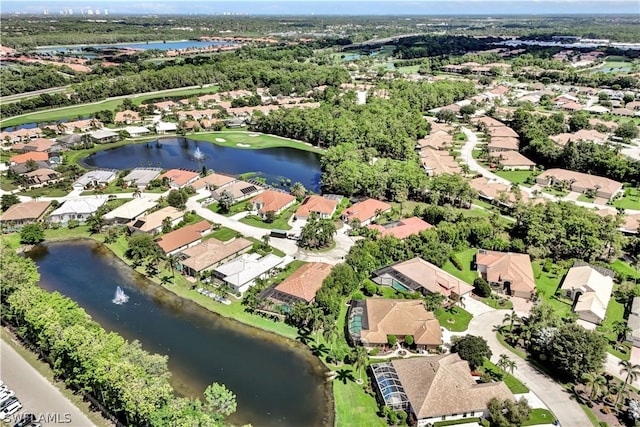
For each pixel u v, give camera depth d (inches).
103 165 7362.2
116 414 2632.9
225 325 3602.4
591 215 4933.6
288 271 4296.3
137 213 5315.0
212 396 2689.5
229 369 3142.2
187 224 5187.0
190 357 3250.5
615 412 2778.1
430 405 2696.9
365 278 4183.1
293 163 7657.5
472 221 5007.4
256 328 3565.5
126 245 4825.3
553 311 3531.0
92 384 2689.5
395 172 6117.1
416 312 3545.8
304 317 3486.7
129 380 2541.8
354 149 7298.2
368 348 3314.5
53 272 4335.6
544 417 2728.8
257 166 7475.4
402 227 4972.9
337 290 3752.5
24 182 6264.8
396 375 2950.3
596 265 4335.6
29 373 2970.0
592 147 7091.5
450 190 5753.0
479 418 2751.0
